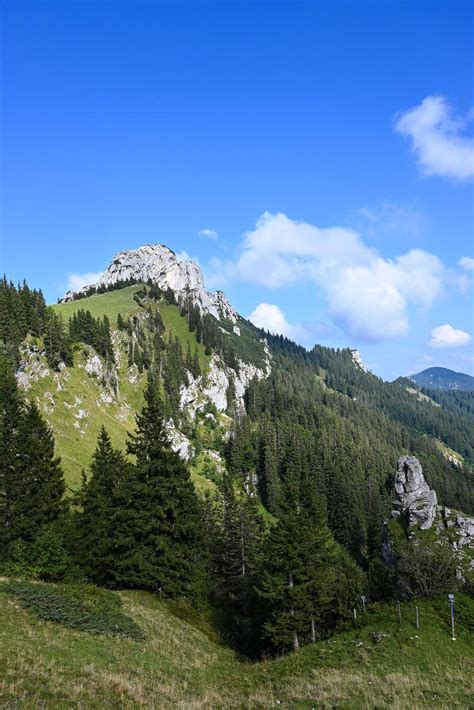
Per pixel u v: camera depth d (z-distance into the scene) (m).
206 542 63.78
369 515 119.62
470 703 24.14
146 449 49.09
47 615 29.16
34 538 49.06
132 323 198.62
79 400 120.31
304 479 68.38
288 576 45.31
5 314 116.12
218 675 31.97
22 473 51.97
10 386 71.50
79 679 20.77
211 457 163.75
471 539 57.00
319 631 46.16
